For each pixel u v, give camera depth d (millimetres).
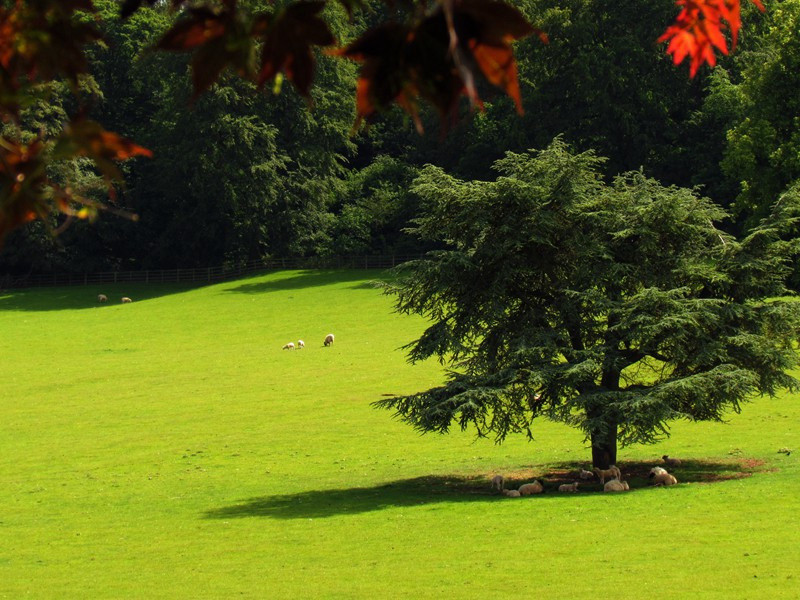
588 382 52875
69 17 5090
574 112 134500
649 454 62094
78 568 39844
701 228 53688
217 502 53500
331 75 146375
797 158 100938
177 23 4691
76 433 74938
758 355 52156
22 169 4832
